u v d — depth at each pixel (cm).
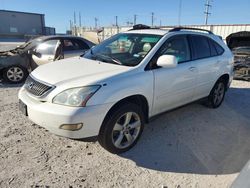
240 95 662
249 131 428
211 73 474
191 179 291
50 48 724
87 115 283
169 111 407
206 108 532
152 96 355
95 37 3020
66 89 289
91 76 310
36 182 274
